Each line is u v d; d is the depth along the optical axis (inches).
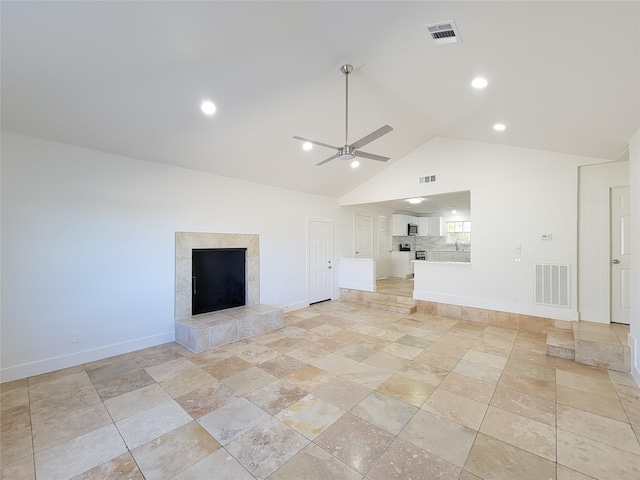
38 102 101.9
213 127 135.1
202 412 94.1
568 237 163.5
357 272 263.7
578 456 74.0
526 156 175.3
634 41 68.3
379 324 190.9
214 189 180.7
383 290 263.0
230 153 160.9
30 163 119.8
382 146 199.8
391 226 360.8
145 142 136.5
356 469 70.2
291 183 217.3
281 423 88.2
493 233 186.5
